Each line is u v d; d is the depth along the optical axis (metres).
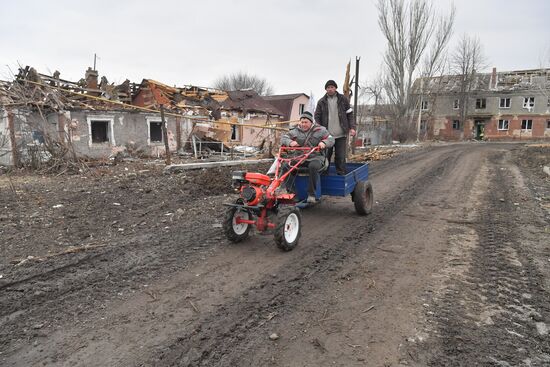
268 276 4.75
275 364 3.06
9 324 3.62
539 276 4.75
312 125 6.97
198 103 26.41
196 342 3.35
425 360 3.11
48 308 3.92
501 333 3.50
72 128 16.91
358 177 7.91
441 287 4.45
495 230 6.72
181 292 4.29
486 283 4.55
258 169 13.71
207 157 19.94
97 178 11.60
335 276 4.76
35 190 9.74
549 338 3.44
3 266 4.97
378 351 3.23
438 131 55.66
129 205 8.19
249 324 3.64
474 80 53.91
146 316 3.78
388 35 41.50
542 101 49.69
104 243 5.88
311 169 6.54
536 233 6.52
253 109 31.72
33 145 14.57
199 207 8.11
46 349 3.24
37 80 16.73
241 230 5.98
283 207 5.61
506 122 52.00
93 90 19.16
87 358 3.12
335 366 3.04
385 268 5.02
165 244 5.85
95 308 3.92
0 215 7.32
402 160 19.28
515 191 10.41
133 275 4.73
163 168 13.36
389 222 7.30
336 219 7.50
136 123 20.00
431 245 5.94
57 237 6.16
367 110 46.59
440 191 10.55
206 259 5.27
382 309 3.94
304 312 3.87
